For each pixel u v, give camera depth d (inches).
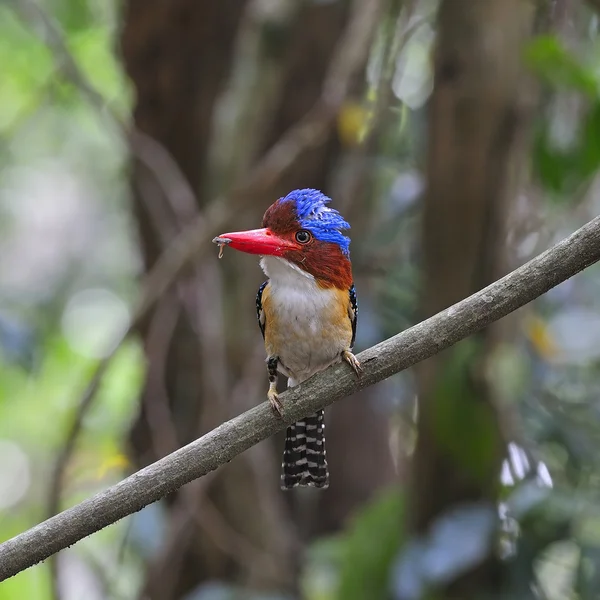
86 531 204.8
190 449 211.9
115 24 510.9
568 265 205.5
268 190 427.2
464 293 360.2
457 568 339.3
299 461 291.3
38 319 621.6
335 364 224.2
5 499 706.2
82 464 549.3
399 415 506.3
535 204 432.5
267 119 483.8
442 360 356.8
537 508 341.4
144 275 499.5
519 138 354.3
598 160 373.7
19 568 202.7
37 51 575.5
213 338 420.8
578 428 415.8
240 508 443.8
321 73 506.6
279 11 475.8
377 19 415.2
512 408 359.6
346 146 495.2
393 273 480.1
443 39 352.5
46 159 667.4
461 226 356.5
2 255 687.1
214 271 427.2
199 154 486.0
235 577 453.7
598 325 490.6
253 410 217.9
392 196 474.0
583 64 377.7
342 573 390.0
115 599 432.5
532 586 362.3
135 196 489.7
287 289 268.4
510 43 347.6
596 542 351.9
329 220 268.1
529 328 427.2
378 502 402.0
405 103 478.0
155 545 396.2
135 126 491.5
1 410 677.3
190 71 478.0
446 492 366.0
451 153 353.7
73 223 688.4
